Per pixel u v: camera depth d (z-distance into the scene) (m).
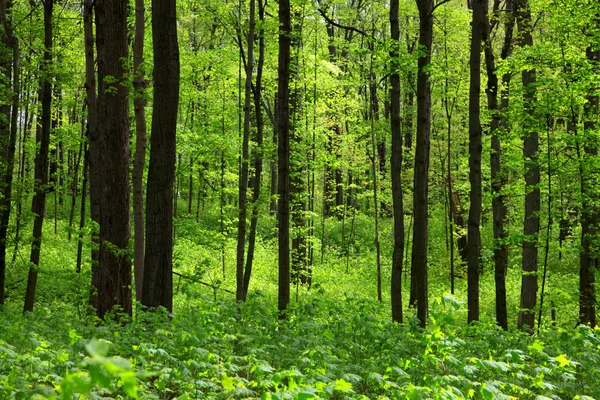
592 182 12.43
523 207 27.42
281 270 11.10
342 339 7.61
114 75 11.27
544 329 8.98
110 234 11.36
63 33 17.97
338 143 25.58
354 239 31.62
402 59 11.66
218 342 6.55
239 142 19.39
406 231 30.77
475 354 7.36
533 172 13.36
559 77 12.20
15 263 19.61
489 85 14.54
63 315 9.74
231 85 21.75
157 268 9.59
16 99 13.98
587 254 13.22
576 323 14.86
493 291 22.77
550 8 12.17
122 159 11.42
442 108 25.98
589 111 12.68
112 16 11.21
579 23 11.64
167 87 9.59
